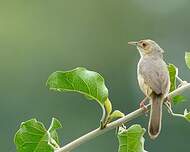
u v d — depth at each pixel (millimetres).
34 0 26547
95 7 27547
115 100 23750
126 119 7867
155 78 9211
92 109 21719
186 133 20625
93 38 27016
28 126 7902
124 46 26969
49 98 22078
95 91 7910
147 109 8094
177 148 20656
